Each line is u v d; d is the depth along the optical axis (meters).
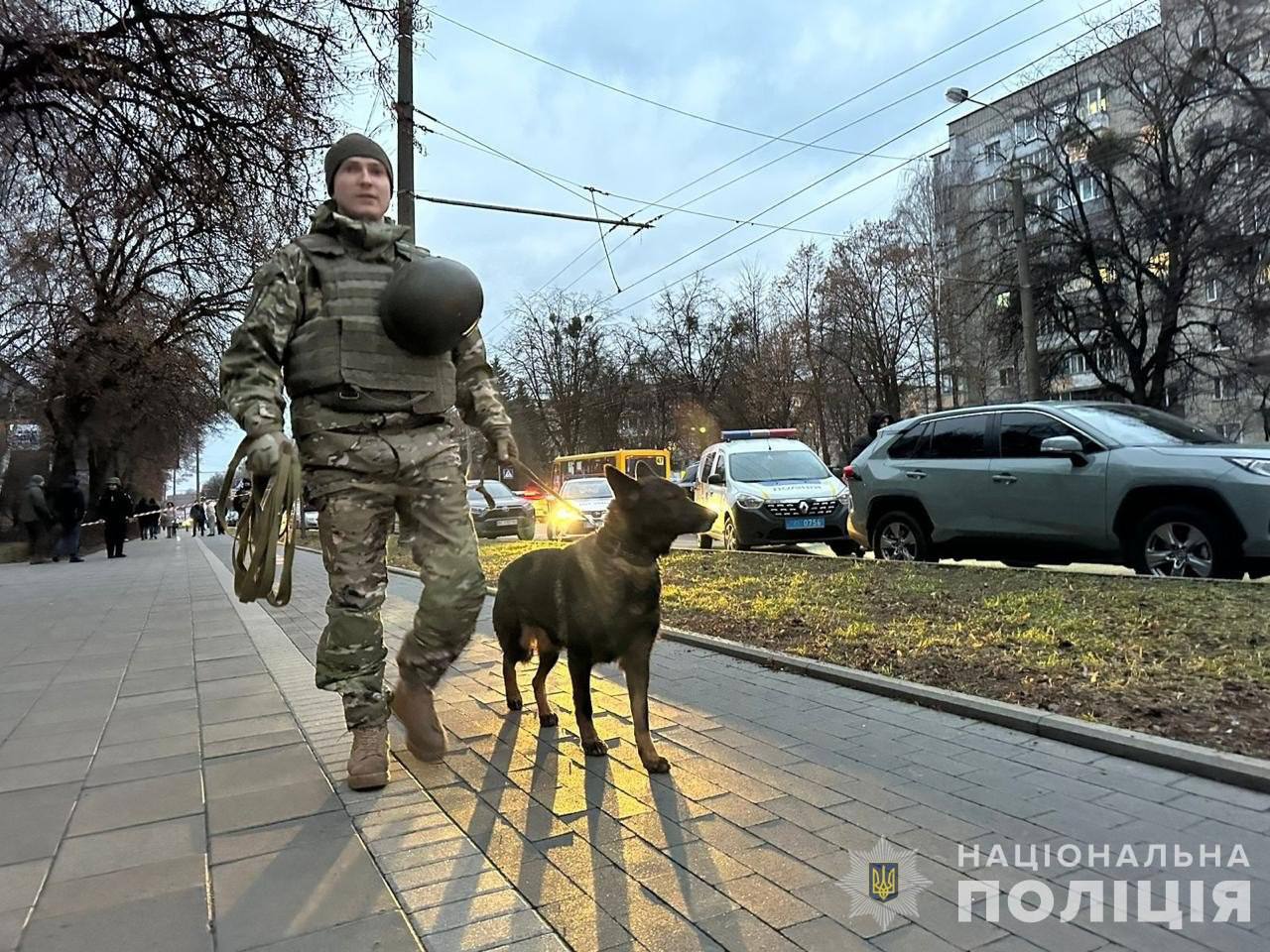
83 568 15.66
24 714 4.39
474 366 3.53
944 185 33.00
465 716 4.24
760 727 3.87
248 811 3.00
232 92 8.58
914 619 5.82
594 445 49.91
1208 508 6.48
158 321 19.80
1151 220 22.59
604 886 2.39
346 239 3.12
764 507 11.75
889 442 9.40
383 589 3.28
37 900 2.36
